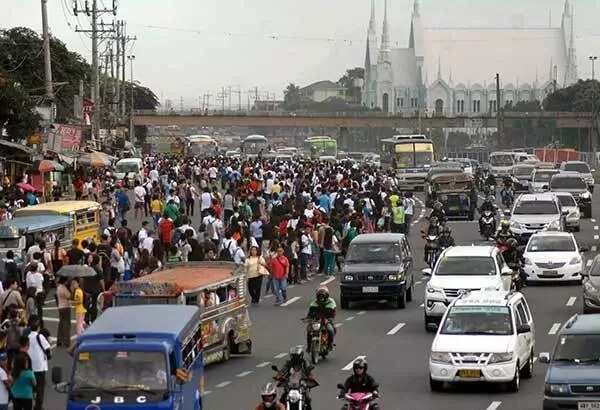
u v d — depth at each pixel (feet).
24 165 431.02
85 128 601.62
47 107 500.33
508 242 257.75
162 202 360.28
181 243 257.96
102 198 403.95
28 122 443.32
